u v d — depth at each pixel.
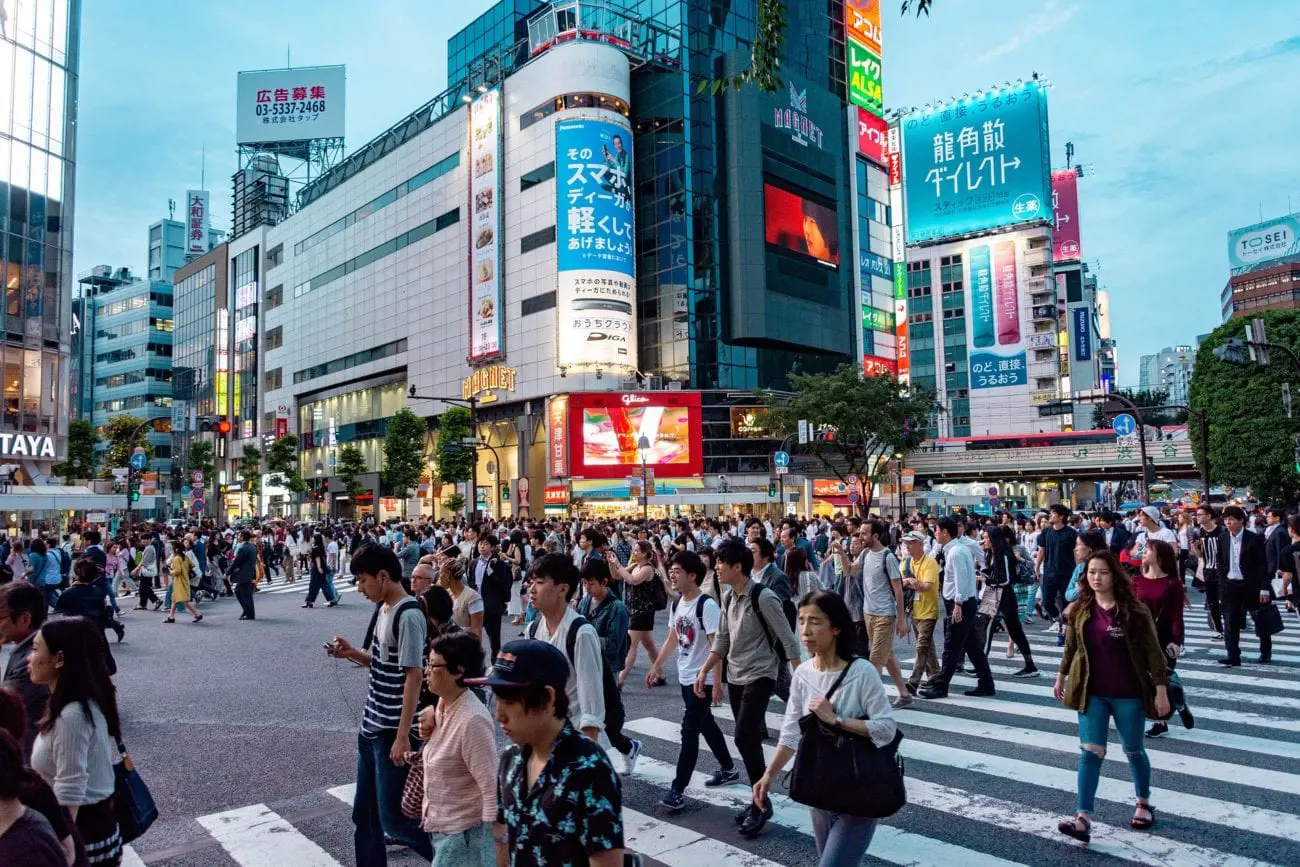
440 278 58.69
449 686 3.43
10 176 39.88
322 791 6.41
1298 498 37.31
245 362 83.88
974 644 9.30
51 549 17.38
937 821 5.44
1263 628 10.88
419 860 5.04
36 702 3.99
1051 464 58.00
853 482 49.31
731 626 5.62
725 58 53.94
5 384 39.50
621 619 6.68
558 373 48.34
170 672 11.34
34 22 41.16
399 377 62.81
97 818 3.47
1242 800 5.69
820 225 58.41
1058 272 114.69
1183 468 54.59
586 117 48.66
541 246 50.25
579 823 2.29
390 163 64.06
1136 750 5.15
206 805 6.10
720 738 6.30
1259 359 22.25
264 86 74.69
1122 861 4.75
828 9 63.75
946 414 94.19
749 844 5.17
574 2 52.50
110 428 59.19
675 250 51.66
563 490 47.72
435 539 25.48
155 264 124.75
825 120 60.28
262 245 82.38
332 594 20.11
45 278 41.56
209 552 22.70
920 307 97.62
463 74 64.75
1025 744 7.24
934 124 97.62
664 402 49.06
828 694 3.63
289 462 68.44
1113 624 5.12
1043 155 92.12
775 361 55.50
